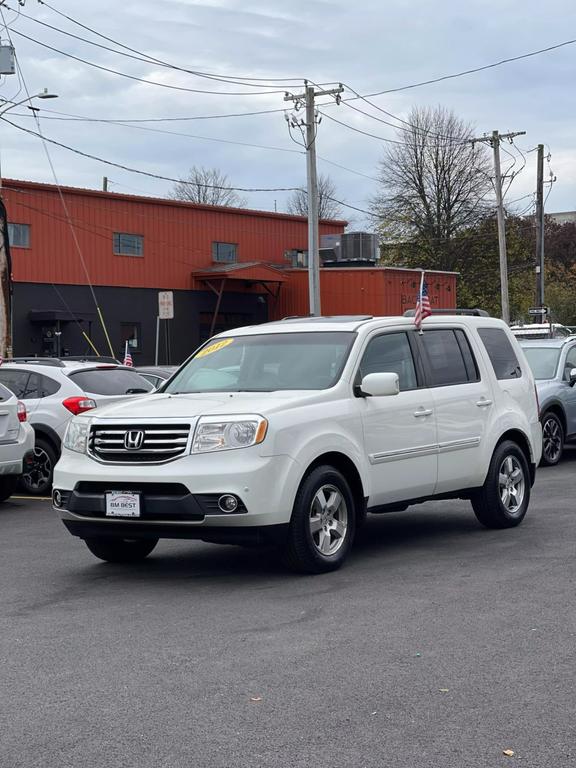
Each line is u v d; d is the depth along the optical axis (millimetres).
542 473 16359
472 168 62406
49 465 15109
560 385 17469
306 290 48750
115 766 5848
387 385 9703
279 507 9086
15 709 6664
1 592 9273
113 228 42750
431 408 10570
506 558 10062
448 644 7633
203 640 7816
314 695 6773
